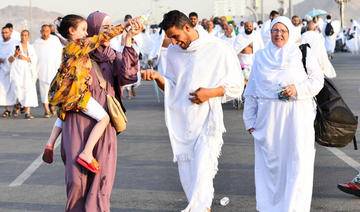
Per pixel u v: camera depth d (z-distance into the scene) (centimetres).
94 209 461
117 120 472
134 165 826
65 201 660
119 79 482
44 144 1030
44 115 1436
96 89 474
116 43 1534
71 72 458
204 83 531
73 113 470
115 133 484
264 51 569
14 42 1432
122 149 948
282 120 551
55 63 1435
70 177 465
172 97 540
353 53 4194
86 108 462
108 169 470
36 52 1432
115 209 620
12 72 1393
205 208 516
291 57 553
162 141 1012
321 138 570
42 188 718
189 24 526
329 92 569
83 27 480
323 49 966
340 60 3394
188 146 537
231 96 535
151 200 650
